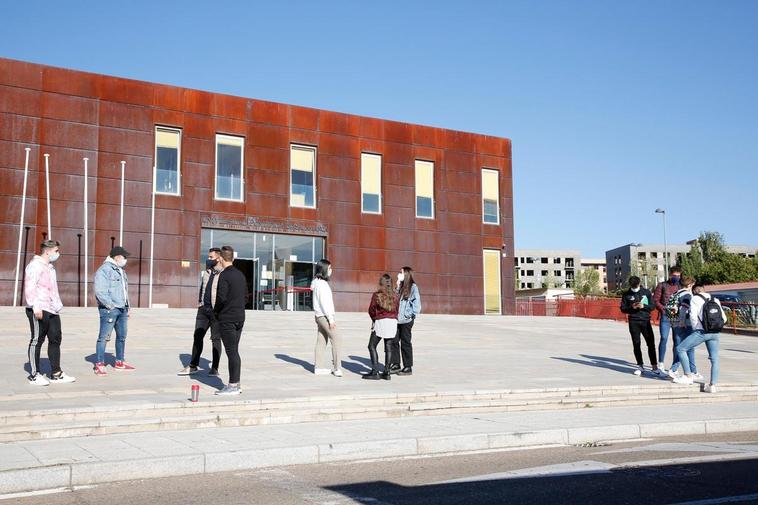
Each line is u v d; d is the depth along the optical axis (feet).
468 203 118.32
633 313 45.39
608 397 37.35
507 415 32.09
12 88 86.43
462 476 21.13
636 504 17.74
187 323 65.41
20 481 19.20
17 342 48.49
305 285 103.76
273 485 19.93
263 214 100.68
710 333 40.45
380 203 110.93
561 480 20.45
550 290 195.42
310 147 106.32
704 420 30.81
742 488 19.44
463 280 115.85
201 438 25.03
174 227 93.97
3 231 83.82
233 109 100.07
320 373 40.63
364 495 18.70
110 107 91.76
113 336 54.39
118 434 25.90
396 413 31.65
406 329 42.19
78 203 88.33
